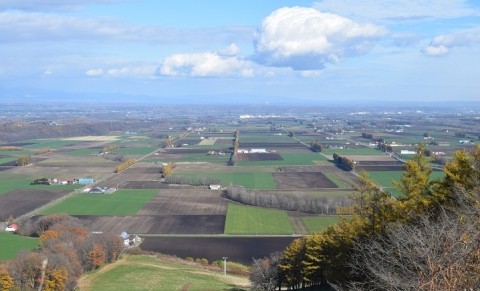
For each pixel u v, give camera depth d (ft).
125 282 285.84
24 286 241.76
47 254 264.72
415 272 79.41
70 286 268.21
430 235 78.69
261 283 256.32
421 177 167.12
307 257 232.73
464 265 70.18
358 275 161.58
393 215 166.50
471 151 161.68
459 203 120.67
